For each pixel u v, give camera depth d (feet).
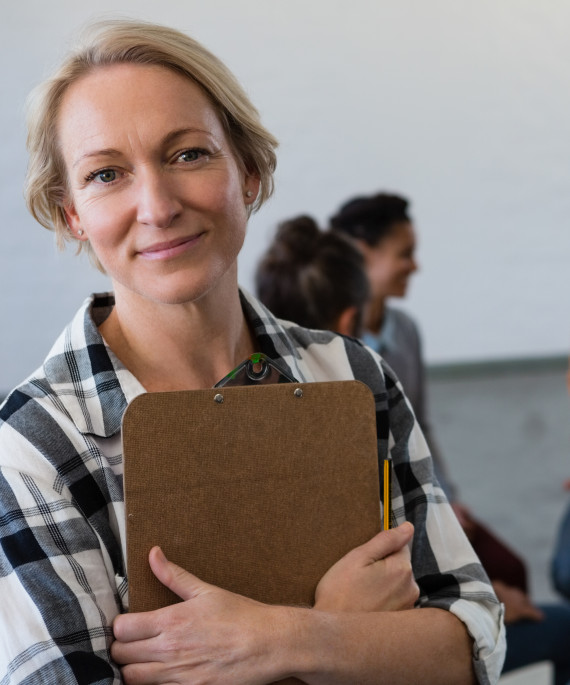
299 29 20.06
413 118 20.68
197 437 3.01
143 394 2.96
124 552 3.10
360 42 20.29
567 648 7.86
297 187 20.36
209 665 2.84
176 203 2.94
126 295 3.23
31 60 18.67
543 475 16.87
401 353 9.62
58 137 3.14
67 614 2.89
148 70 3.01
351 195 20.58
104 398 3.20
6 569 2.95
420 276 21.15
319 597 3.10
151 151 2.95
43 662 2.82
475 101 20.81
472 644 3.24
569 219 21.52
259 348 3.53
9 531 2.98
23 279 19.22
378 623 3.05
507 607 8.02
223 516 3.04
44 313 19.40
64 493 3.08
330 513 3.16
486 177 21.11
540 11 20.70
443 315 21.40
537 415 19.65
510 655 7.80
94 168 2.98
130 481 2.94
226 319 3.31
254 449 3.07
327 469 3.16
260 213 20.10
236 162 3.28
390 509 3.35
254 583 3.07
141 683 2.88
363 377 3.71
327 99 20.30
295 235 6.88
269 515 3.09
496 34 20.70
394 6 20.29
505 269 21.47
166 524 2.98
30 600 2.90
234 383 3.26
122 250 3.01
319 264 6.78
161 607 2.98
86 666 2.84
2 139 18.74
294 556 3.12
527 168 21.20
